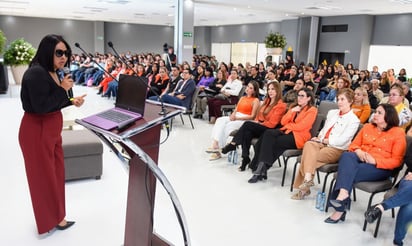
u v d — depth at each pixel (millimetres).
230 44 21312
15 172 3570
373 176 2795
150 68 9070
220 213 2949
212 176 3791
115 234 2504
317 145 3254
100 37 20953
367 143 3006
